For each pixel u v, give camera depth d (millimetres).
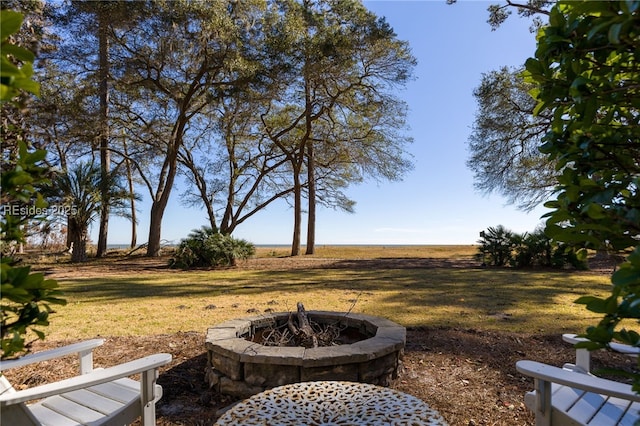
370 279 8969
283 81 13602
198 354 3557
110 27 12656
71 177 13273
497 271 10594
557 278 8914
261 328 3549
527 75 1251
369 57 14352
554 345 3771
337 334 3496
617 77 1127
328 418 1731
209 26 12164
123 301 6246
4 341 1046
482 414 2457
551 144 1240
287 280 8953
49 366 3256
